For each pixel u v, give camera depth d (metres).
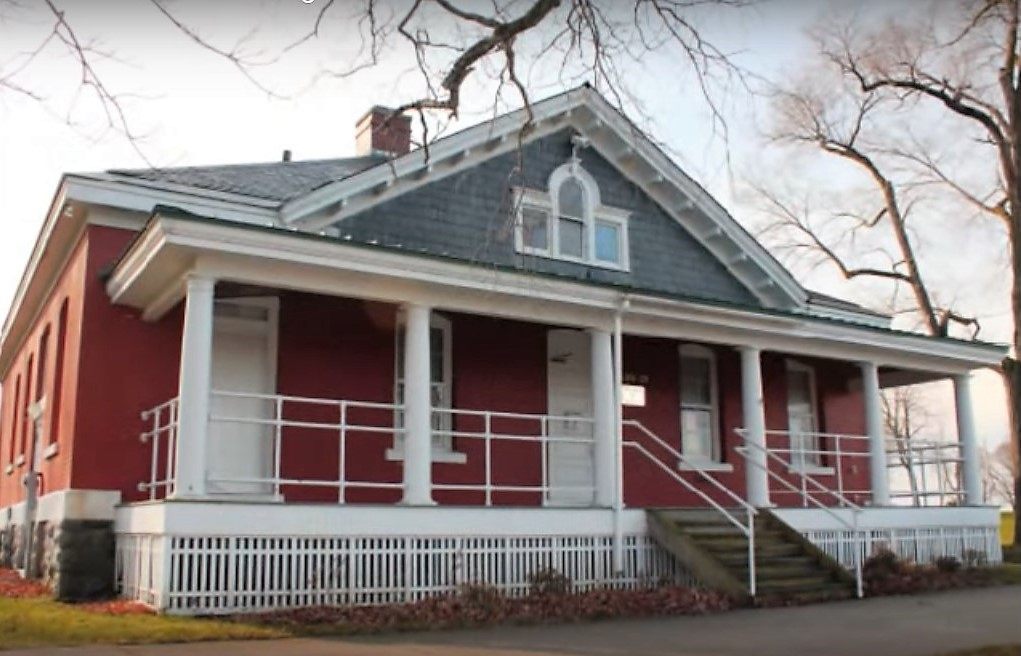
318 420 14.79
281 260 11.70
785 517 15.88
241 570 11.01
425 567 12.27
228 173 16.19
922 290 30.98
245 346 14.59
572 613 11.55
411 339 12.92
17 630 9.62
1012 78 15.25
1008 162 22.08
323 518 11.59
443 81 7.74
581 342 17.67
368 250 12.16
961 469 21.58
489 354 16.59
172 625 9.91
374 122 19.08
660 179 18.95
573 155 18.11
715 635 10.14
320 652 8.77
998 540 19.38
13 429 22.97
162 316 13.91
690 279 19.27
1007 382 24.72
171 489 12.05
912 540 17.77
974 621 11.31
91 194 13.82
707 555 13.45
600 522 13.84
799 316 16.44
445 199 16.59
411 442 12.62
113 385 13.55
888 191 30.92
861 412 21.66
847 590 13.94
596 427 14.45
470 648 9.16
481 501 16.11
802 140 30.83
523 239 13.36
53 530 13.69
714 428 19.14
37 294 18.80
